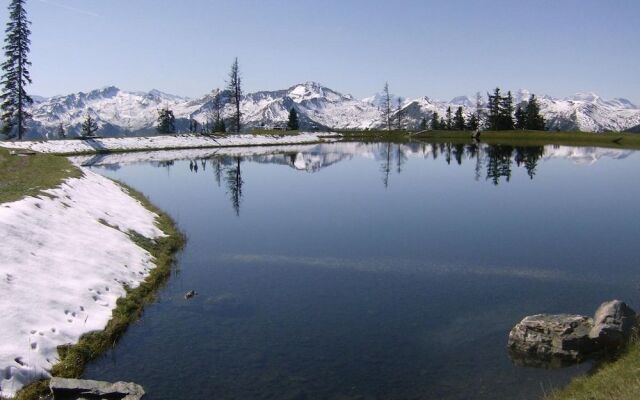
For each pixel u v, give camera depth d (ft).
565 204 121.49
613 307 42.73
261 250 78.79
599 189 145.79
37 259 51.65
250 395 37.14
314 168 213.66
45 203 68.80
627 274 65.92
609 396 31.63
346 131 511.40
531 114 488.44
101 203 87.04
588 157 258.37
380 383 38.91
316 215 108.99
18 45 241.76
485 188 150.20
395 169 209.05
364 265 70.44
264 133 430.20
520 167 211.00
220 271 67.51
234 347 44.80
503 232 91.66
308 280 63.98
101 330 46.06
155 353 43.55
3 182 84.07
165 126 451.53
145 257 68.74
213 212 112.57
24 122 252.01
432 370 40.78
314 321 50.75
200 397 36.83
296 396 37.06
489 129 502.38
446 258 74.08
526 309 53.67
